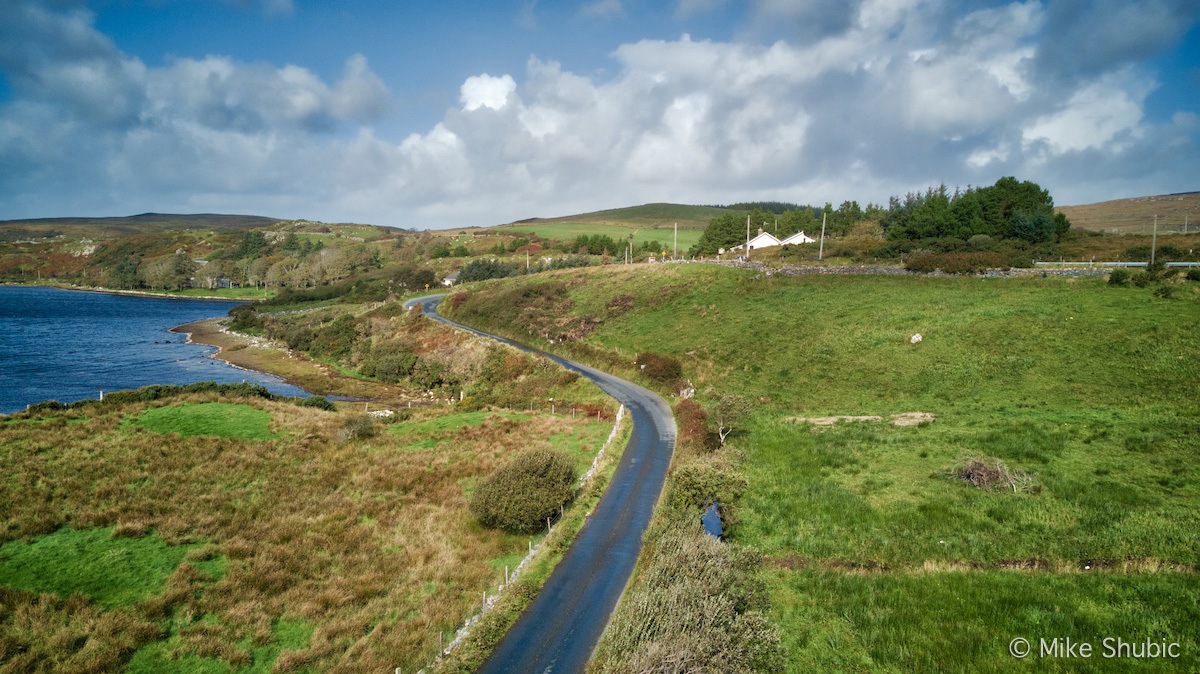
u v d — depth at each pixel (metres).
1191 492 29.59
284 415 50.78
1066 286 67.56
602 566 28.22
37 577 24.55
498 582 26.66
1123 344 51.06
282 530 30.91
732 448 40.59
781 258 103.56
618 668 17.30
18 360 95.12
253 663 20.97
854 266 87.56
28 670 19.53
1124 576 23.81
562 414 57.88
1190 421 38.09
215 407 50.56
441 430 50.03
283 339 119.62
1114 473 32.66
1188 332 50.22
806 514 31.62
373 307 130.62
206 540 29.30
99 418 44.59
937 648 20.69
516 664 21.22
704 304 85.50
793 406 52.84
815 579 25.77
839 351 61.75
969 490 32.59
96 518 29.64
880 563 26.81
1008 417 43.28
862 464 37.78
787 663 20.47
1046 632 21.00
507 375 76.88
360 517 33.41
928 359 56.31
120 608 23.08
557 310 100.31
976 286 73.31
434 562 28.33
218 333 132.25
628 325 85.38
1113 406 43.19
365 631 23.27
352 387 85.00
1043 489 31.66
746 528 30.69
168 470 36.97
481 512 31.73
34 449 37.22
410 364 90.06
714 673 17.16
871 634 21.69
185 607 23.61
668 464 41.97
